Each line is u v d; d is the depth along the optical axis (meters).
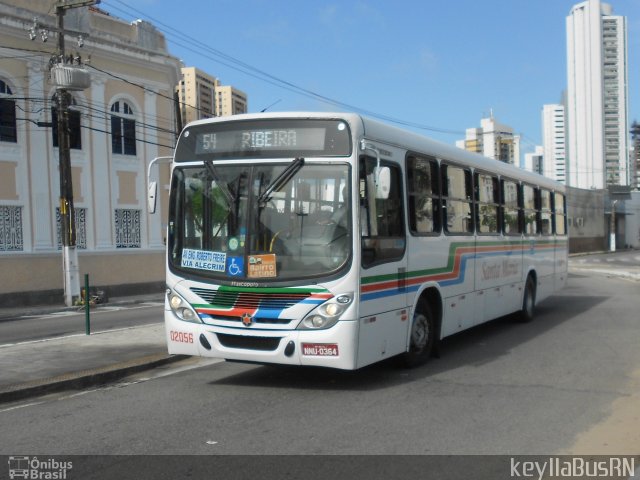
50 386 7.82
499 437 5.90
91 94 26.83
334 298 7.09
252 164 7.54
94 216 27.08
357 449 5.55
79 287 22.92
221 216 7.59
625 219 86.31
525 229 13.61
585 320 14.41
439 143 9.73
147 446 5.68
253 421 6.42
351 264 7.13
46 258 24.67
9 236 24.23
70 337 11.85
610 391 7.65
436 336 9.52
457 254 10.05
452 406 6.96
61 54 22.00
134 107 28.81
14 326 16.58
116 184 28.02
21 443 5.84
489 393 7.54
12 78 24.25
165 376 8.77
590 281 28.55
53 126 23.09
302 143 7.41
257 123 7.61
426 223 9.08
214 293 7.52
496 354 10.14
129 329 13.02
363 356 7.33
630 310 16.36
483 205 11.31
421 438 5.86
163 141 30.11
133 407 7.08
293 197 7.35
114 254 27.61
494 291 11.76
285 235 7.31
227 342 7.52
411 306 8.52
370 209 7.53
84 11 26.55
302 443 5.71
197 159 7.88
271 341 7.28
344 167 7.25
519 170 13.38
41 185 25.17
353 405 7.00
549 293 15.61
